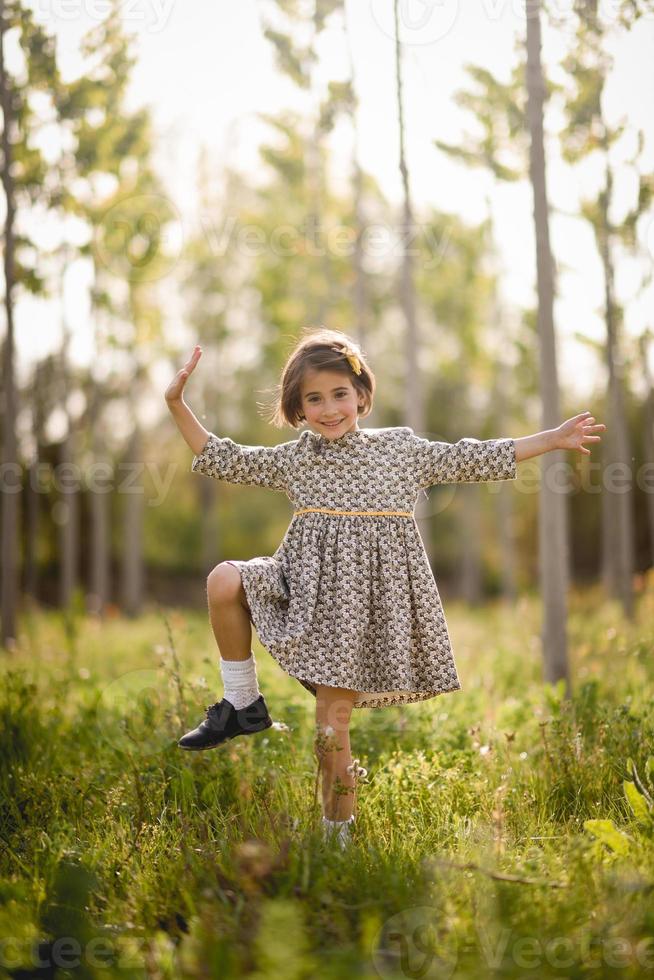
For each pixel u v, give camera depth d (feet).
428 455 10.55
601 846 8.60
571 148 17.95
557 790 10.81
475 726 12.66
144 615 45.27
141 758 11.78
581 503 59.06
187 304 42.65
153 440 49.83
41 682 19.34
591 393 31.07
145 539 68.23
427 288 40.50
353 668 9.74
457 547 73.72
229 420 52.70
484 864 8.38
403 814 10.14
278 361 41.65
